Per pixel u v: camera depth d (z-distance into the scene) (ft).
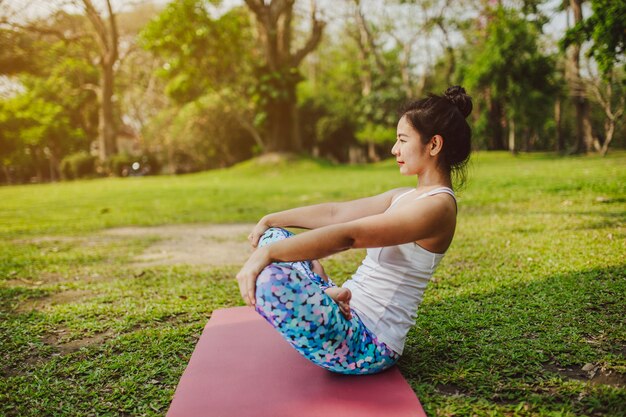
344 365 6.26
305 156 72.54
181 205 32.81
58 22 76.79
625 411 5.83
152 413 6.40
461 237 16.49
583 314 8.86
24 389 7.17
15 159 116.88
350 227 5.56
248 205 30.58
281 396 6.25
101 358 8.19
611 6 23.16
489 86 65.92
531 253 13.52
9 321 10.25
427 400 6.29
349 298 5.96
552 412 5.88
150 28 66.80
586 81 52.39
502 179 31.86
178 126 96.27
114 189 53.36
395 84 95.09
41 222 26.96
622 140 82.33
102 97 92.58
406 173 6.41
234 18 67.82
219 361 7.36
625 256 12.09
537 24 55.36
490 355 7.46
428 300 10.36
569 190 24.17
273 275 5.44
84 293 12.37
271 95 68.33
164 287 12.59
